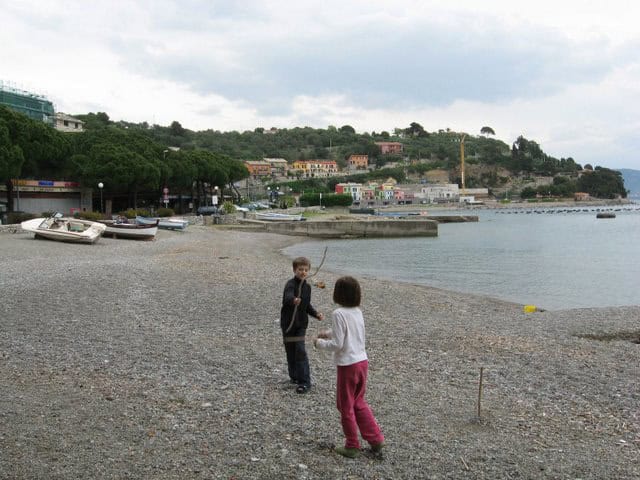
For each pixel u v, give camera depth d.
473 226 92.88
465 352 10.84
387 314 15.77
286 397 7.68
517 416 7.26
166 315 14.09
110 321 13.00
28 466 5.20
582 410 7.58
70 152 62.53
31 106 103.12
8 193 52.38
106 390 7.75
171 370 8.95
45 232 34.44
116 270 21.69
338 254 41.75
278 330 12.74
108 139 70.81
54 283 18.16
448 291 22.48
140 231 40.50
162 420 6.61
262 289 18.98
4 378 8.18
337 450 5.77
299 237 60.28
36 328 11.94
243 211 82.88
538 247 48.41
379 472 5.39
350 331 5.63
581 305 20.58
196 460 5.51
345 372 5.63
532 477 5.36
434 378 9.02
